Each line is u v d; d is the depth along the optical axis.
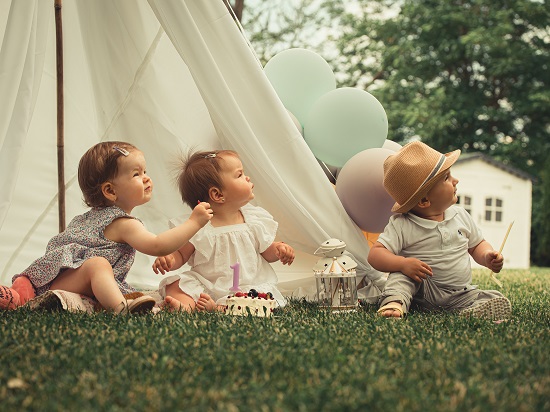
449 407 1.66
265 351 2.23
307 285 4.46
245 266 3.91
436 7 22.00
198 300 3.56
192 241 3.87
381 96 21.48
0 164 3.75
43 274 3.40
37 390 1.80
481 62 22.42
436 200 3.83
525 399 1.76
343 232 4.26
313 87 5.13
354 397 1.72
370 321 3.04
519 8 21.67
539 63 22.08
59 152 4.43
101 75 4.81
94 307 3.32
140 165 3.62
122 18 4.70
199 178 3.95
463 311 3.57
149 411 1.64
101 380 1.88
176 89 4.75
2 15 3.80
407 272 3.69
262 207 4.28
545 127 22.56
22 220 4.77
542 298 4.62
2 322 2.81
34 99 4.04
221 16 4.12
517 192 20.70
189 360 2.11
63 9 4.73
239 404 1.68
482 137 21.69
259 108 4.17
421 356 2.22
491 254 3.84
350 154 4.71
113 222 3.51
